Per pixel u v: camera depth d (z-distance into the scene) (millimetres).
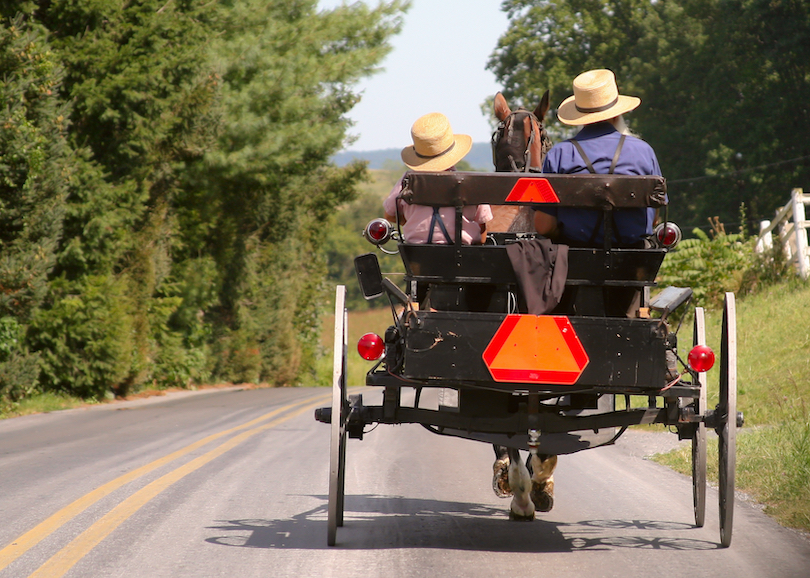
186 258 115812
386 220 21609
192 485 32000
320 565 21047
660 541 23891
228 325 137625
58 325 76500
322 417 23281
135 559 21484
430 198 20969
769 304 75375
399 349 21672
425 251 21031
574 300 21453
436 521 26734
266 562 21359
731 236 89625
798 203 81188
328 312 195250
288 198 146750
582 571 20562
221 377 135500
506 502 30406
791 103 196000
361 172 171875
